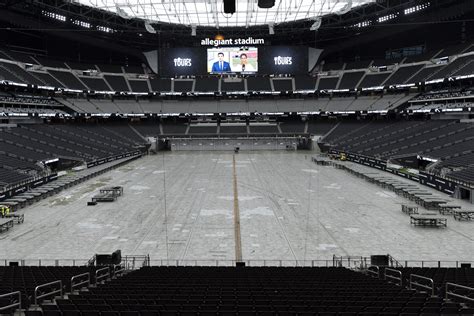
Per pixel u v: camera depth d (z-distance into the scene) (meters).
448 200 36.97
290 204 37.94
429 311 10.38
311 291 13.13
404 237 27.81
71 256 24.23
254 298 12.08
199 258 23.88
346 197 41.12
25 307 12.21
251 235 28.42
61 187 45.69
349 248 25.56
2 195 37.22
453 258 23.53
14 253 24.78
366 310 10.59
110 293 12.66
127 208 36.72
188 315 9.89
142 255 24.30
